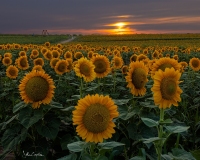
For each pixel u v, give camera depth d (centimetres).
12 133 456
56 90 784
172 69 344
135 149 461
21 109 441
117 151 426
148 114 461
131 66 477
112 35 12119
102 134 297
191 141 571
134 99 482
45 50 1502
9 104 762
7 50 2142
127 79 471
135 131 446
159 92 338
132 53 2348
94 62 692
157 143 320
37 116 428
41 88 436
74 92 876
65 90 847
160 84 340
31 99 437
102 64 692
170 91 336
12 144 436
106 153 416
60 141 460
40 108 443
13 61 1705
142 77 469
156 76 342
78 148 309
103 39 9919
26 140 465
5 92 748
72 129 510
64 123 500
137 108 454
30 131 482
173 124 515
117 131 471
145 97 484
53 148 493
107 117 296
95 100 299
